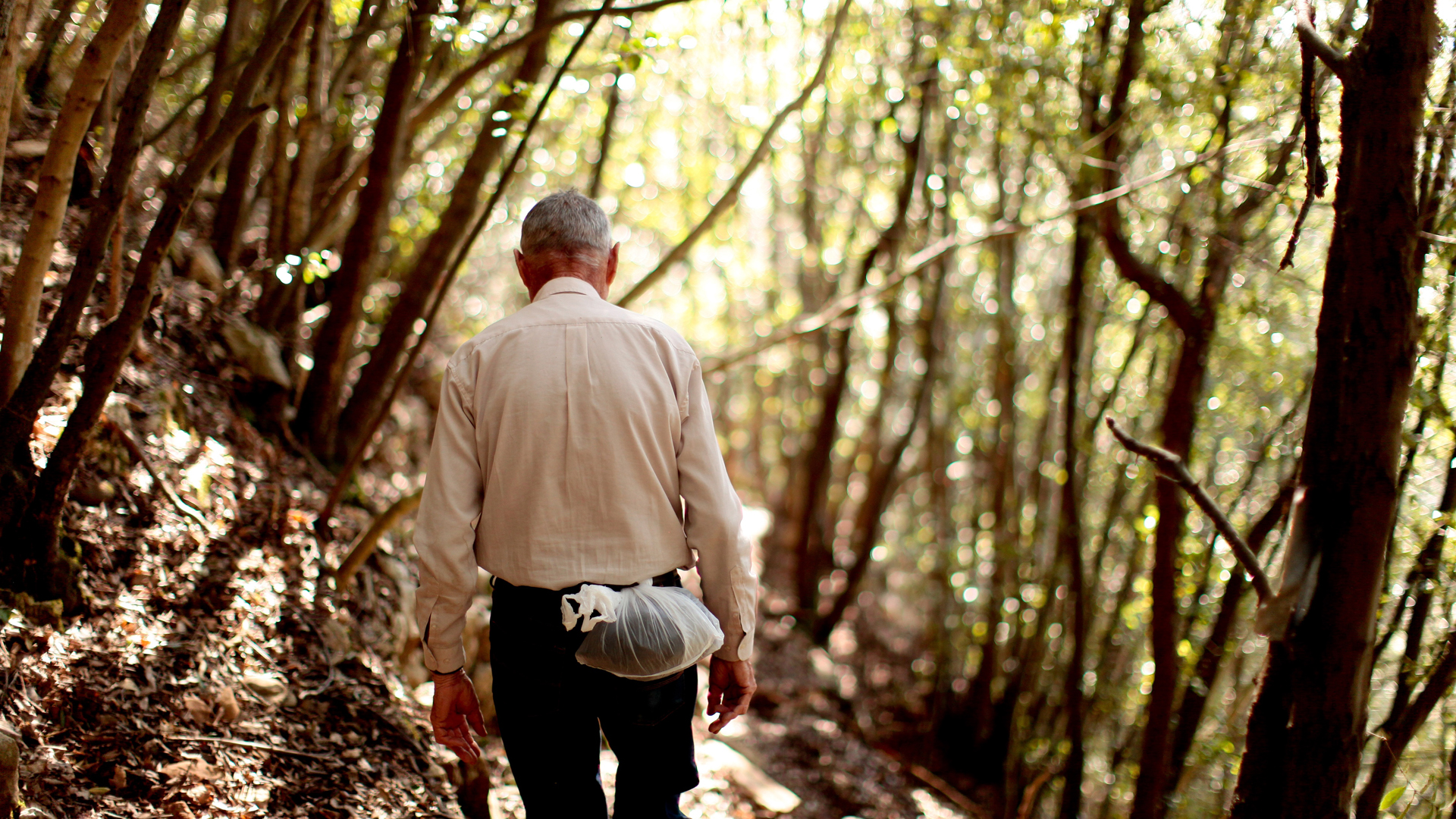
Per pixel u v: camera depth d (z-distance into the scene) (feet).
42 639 6.85
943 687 19.34
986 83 12.35
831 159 22.80
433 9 10.94
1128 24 10.05
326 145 14.32
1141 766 8.94
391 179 11.73
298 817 6.84
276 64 11.51
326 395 12.17
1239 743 9.26
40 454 7.95
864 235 23.76
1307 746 5.40
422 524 4.86
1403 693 6.84
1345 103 5.41
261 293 12.69
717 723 5.38
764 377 27.48
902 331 24.07
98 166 10.46
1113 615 12.37
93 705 6.72
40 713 6.45
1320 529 5.39
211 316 11.45
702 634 4.85
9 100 6.43
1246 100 9.18
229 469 10.23
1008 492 18.42
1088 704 12.78
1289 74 8.38
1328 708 5.34
